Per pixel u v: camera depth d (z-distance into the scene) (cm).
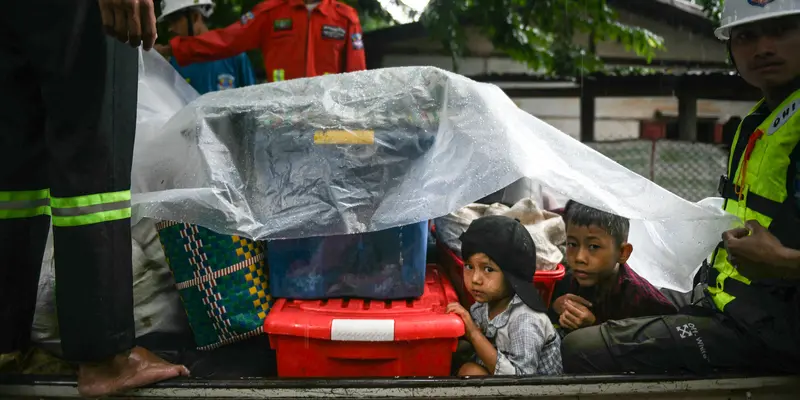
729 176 182
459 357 197
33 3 153
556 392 161
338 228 176
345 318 172
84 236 158
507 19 518
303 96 185
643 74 581
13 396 167
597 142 545
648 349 171
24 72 165
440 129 178
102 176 160
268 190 181
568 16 536
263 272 192
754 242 155
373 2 520
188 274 186
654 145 534
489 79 600
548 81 600
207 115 182
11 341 177
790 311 160
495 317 187
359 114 179
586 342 178
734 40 170
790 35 160
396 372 173
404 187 177
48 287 192
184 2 346
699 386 164
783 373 166
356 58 366
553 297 217
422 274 185
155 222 191
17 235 173
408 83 181
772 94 168
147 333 202
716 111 603
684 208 172
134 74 170
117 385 161
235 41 352
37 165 174
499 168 169
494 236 178
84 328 159
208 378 166
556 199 262
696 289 204
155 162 187
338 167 179
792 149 158
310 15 355
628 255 193
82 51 155
